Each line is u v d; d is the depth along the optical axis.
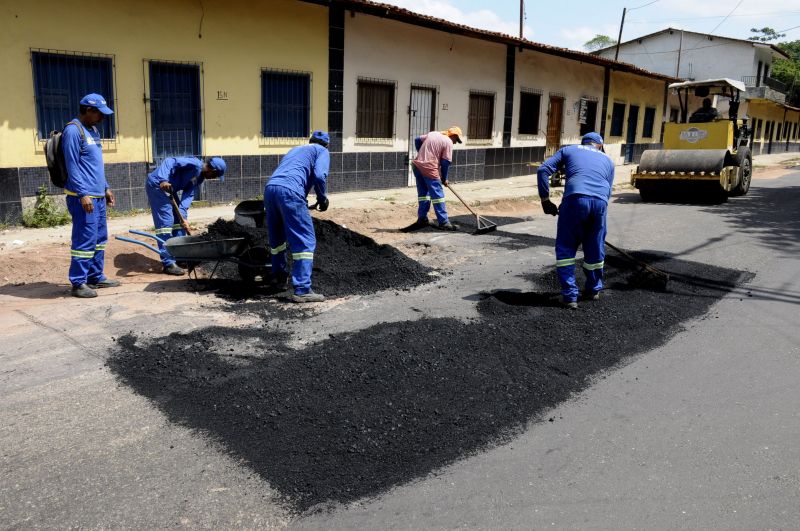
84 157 5.95
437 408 3.96
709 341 5.25
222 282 6.83
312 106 12.69
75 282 6.13
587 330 5.35
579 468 3.37
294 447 3.50
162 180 6.88
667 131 14.45
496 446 3.58
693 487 3.20
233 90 11.43
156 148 10.61
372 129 14.12
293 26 12.09
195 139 11.15
